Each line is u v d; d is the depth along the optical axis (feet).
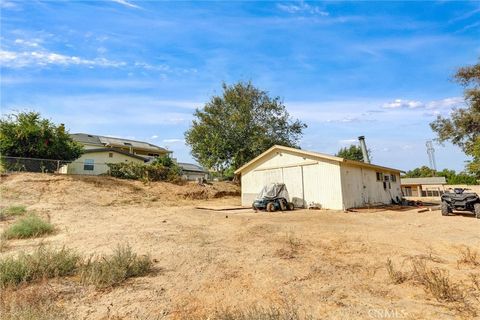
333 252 19.15
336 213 43.83
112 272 14.05
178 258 17.78
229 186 89.97
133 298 11.93
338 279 14.06
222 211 47.78
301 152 54.34
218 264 16.56
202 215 40.45
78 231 27.09
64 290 12.63
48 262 14.71
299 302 11.47
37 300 11.27
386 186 66.90
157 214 41.32
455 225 30.76
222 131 96.73
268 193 50.47
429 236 24.40
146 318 10.25
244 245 21.34
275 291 12.60
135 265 15.24
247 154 95.04
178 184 78.64
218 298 11.93
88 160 93.86
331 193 50.03
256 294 12.31
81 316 10.27
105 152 97.09
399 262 16.65
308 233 26.03
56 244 21.39
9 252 18.83
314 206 51.29
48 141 69.77
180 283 13.67
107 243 21.77
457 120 80.53
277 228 28.81
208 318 10.16
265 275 14.65
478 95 75.20
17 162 63.41
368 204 56.49
